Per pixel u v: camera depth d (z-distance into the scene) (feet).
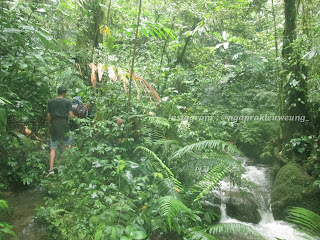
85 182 11.89
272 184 16.33
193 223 10.55
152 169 11.94
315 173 14.84
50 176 13.50
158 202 9.41
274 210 14.29
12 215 10.95
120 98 15.75
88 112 15.69
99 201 9.77
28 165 13.64
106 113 14.61
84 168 12.42
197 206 11.18
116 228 8.09
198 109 22.93
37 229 10.09
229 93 27.14
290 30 16.79
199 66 30.09
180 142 15.28
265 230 12.99
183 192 11.57
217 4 26.22
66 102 14.38
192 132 15.84
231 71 31.09
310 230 9.03
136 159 13.51
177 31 30.71
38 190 13.10
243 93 26.58
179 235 9.91
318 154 15.19
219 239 11.37
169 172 11.69
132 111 14.89
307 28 15.88
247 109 23.36
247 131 20.84
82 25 18.92
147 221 9.76
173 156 12.28
